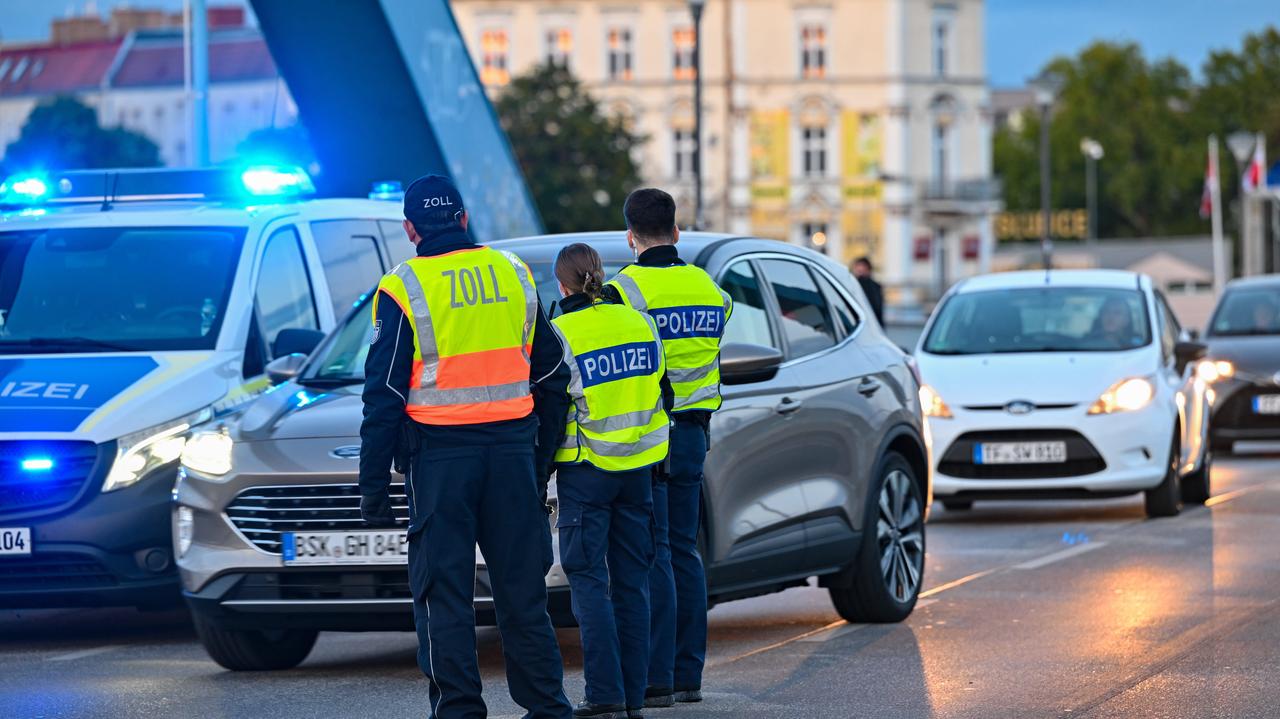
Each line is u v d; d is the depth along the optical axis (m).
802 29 166.00
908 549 18.69
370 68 32.28
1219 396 39.38
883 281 165.88
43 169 22.03
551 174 129.75
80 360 18.95
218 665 16.72
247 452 15.38
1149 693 14.30
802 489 16.94
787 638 17.55
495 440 12.11
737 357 15.38
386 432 11.97
